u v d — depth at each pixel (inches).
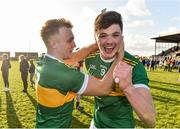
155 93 709.9
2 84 863.1
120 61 128.6
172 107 522.3
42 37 132.0
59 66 125.0
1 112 449.1
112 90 147.6
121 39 135.3
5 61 697.6
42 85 126.2
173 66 2335.1
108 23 131.7
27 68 687.7
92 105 506.3
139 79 136.5
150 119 124.9
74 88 126.0
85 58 163.3
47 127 128.8
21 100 564.4
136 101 122.7
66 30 130.7
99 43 137.5
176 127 377.7
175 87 864.9
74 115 426.3
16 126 367.2
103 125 156.7
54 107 127.1
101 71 157.6
